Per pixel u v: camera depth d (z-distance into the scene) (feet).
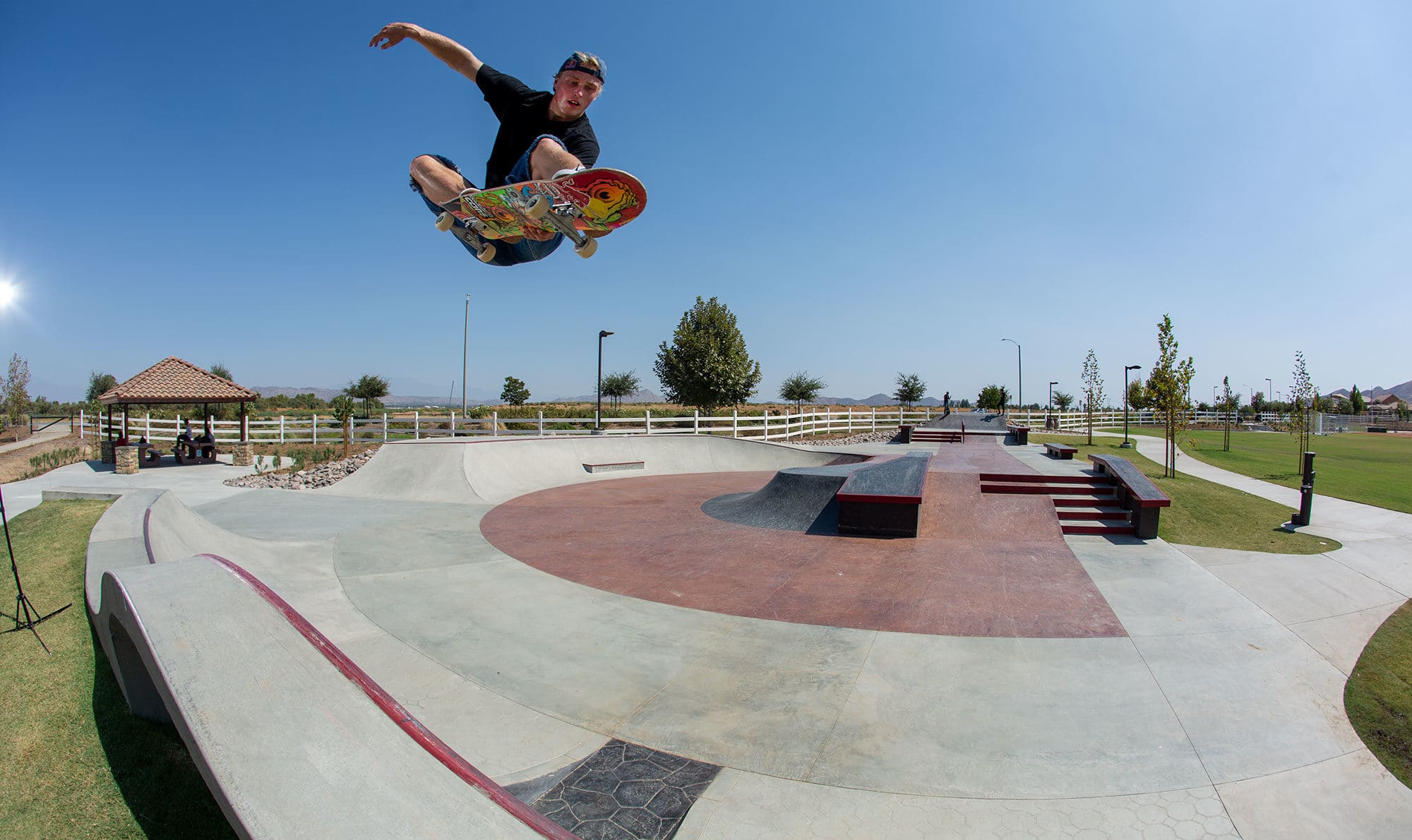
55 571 17.71
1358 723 14.12
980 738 13.21
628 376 181.37
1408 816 11.21
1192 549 27.99
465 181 13.38
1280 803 11.41
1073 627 19.06
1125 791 11.60
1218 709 14.51
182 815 9.32
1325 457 67.56
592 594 22.26
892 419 103.19
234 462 65.16
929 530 30.76
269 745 7.93
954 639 18.17
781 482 37.27
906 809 11.05
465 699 14.83
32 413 145.28
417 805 7.79
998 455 51.06
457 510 38.75
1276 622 19.61
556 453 57.93
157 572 10.60
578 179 11.37
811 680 15.72
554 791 11.52
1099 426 135.54
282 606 10.71
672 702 14.73
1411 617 20.33
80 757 10.41
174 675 8.33
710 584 23.39
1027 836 10.42
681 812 10.97
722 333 126.11
